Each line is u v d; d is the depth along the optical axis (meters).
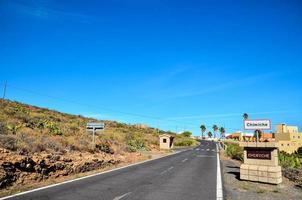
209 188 11.62
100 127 21.08
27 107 45.81
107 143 26.31
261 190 11.48
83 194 9.55
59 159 14.30
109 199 8.98
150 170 17.58
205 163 24.09
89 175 14.39
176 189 11.16
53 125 24.86
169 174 15.91
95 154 19.69
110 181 12.62
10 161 10.87
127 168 18.28
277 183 12.82
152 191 10.58
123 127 68.25
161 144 52.72
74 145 18.72
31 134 17.83
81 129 30.75
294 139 106.50
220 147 68.62
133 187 11.30
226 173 17.30
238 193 10.77
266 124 13.91
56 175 13.19
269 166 13.31
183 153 40.59
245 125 14.48
